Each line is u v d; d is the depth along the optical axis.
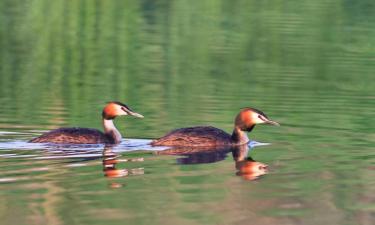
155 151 18.39
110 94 25.80
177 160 17.48
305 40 36.94
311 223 13.51
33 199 14.34
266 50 34.53
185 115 22.55
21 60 32.25
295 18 43.06
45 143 18.58
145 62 31.91
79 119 21.98
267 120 19.33
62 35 37.78
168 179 15.91
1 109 23.12
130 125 21.30
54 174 15.98
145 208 14.02
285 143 19.41
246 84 27.53
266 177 16.17
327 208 14.20
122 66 31.12
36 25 40.09
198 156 17.97
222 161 17.55
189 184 15.54
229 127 21.09
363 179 16.06
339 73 29.73
